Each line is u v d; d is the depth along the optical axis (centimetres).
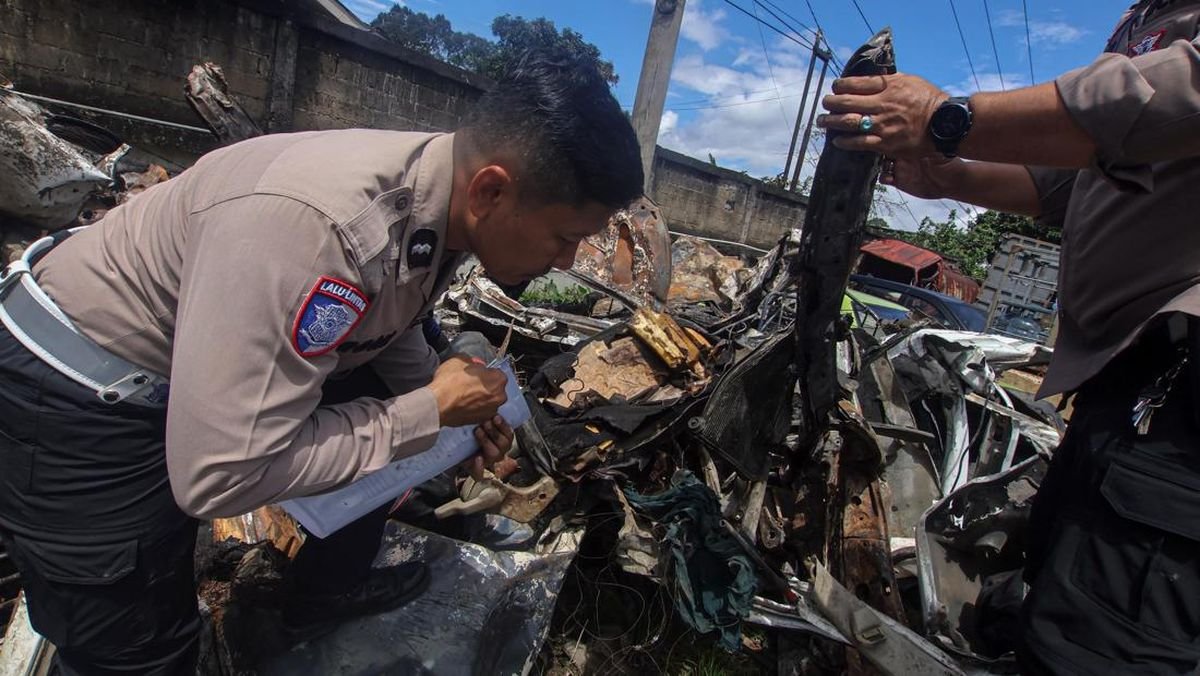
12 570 186
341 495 124
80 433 115
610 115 104
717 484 245
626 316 440
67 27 556
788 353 231
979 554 241
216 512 102
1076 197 163
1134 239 141
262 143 113
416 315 134
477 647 191
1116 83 115
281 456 103
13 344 115
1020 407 353
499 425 149
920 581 225
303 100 704
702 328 378
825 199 167
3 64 536
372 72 743
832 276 181
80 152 325
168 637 137
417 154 112
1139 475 136
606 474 232
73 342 114
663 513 222
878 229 1803
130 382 116
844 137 135
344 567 180
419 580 200
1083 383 155
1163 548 135
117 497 120
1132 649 138
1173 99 112
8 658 159
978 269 2028
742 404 232
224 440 96
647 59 621
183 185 113
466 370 128
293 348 99
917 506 283
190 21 612
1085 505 147
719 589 207
